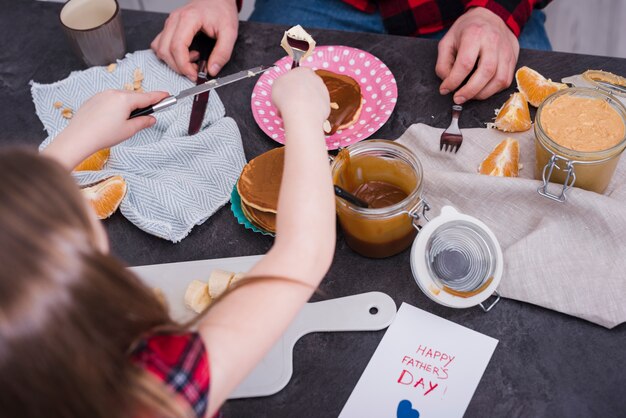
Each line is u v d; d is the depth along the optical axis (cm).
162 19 124
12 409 47
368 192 93
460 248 85
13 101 115
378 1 134
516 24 118
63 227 46
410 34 135
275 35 119
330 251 69
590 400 79
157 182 97
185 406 57
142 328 52
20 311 44
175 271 92
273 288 65
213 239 96
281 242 67
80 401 48
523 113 99
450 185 94
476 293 82
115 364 49
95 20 116
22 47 123
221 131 102
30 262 44
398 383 82
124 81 114
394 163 89
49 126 110
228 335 63
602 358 81
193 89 95
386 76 110
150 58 116
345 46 116
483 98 105
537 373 81
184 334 59
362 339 85
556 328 84
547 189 89
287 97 73
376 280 90
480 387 81
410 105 107
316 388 82
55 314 45
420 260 84
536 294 85
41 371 45
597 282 85
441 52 111
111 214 97
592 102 89
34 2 129
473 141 100
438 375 82
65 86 114
